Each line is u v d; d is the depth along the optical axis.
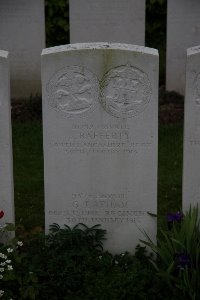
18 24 4.78
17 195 3.34
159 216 3.08
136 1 4.73
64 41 5.93
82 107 2.57
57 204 2.66
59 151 2.61
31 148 3.90
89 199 2.66
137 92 2.55
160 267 2.56
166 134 4.08
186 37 4.77
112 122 2.58
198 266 2.47
